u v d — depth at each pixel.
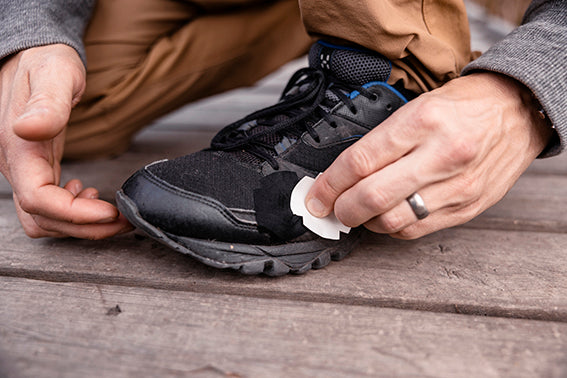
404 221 0.50
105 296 0.53
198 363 0.42
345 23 0.59
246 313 0.50
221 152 0.61
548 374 0.41
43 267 0.59
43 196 0.53
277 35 1.09
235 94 1.81
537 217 0.76
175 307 0.51
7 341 0.45
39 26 0.64
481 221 0.75
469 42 0.71
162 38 0.94
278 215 0.55
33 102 0.48
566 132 0.52
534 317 0.51
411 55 0.63
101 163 1.06
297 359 0.43
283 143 0.61
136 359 0.43
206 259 0.53
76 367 0.42
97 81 0.89
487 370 0.41
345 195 0.50
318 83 0.63
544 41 0.51
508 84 0.53
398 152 0.48
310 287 0.55
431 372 0.41
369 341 0.45
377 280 0.57
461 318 0.49
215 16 0.98
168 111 1.08
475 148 0.46
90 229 0.59
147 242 0.67
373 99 0.64
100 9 0.87
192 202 0.53
